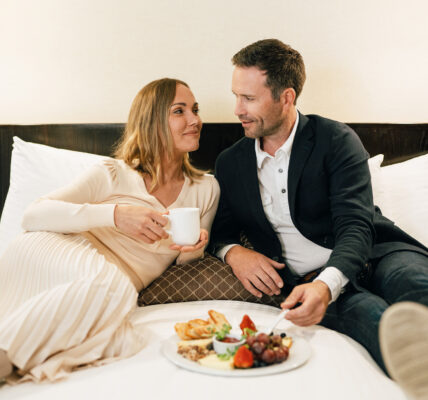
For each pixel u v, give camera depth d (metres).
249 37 2.02
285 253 1.57
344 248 1.31
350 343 1.18
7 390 0.94
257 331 1.13
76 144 2.03
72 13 2.09
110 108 2.11
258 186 1.53
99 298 1.11
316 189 1.50
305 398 0.86
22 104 2.15
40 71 2.13
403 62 1.99
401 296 1.26
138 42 2.07
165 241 1.52
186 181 1.59
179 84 1.55
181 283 1.46
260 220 1.54
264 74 1.44
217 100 2.07
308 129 1.51
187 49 2.05
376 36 1.98
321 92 2.02
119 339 1.11
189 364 0.99
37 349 1.02
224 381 0.93
